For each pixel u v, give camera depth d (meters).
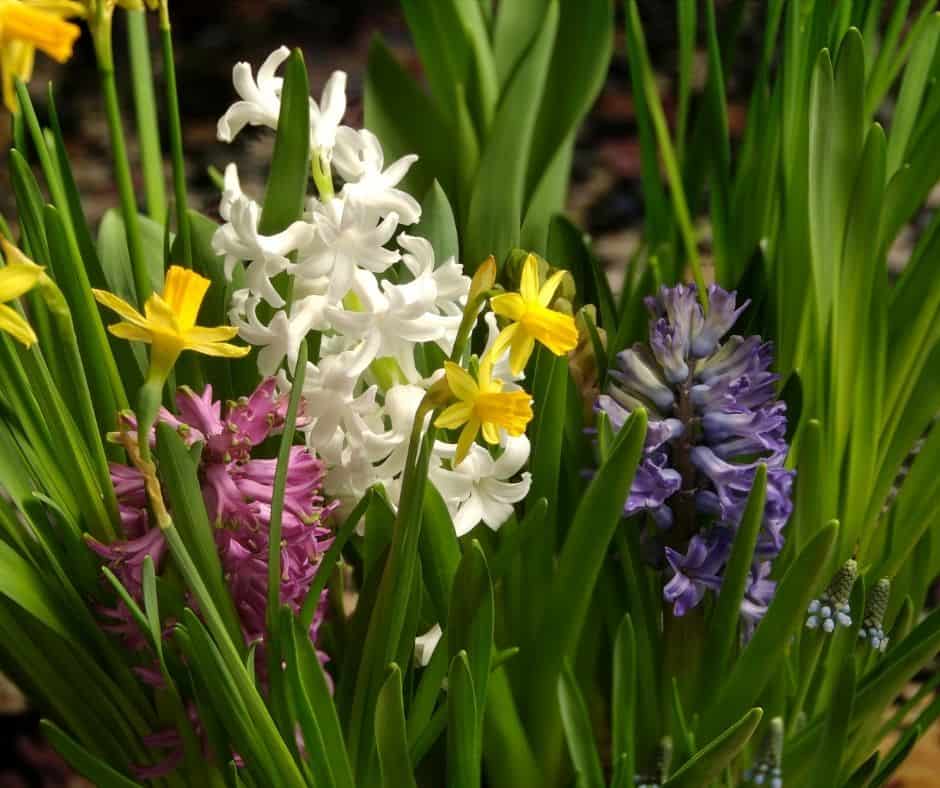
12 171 0.99
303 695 0.95
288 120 0.96
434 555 1.00
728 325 1.02
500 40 1.29
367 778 0.98
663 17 3.56
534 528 1.00
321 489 1.00
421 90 1.24
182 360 1.04
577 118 1.25
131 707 1.00
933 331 1.10
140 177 2.88
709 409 1.02
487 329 1.07
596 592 1.08
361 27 3.63
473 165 1.21
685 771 0.99
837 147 1.05
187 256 1.02
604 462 0.99
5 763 1.67
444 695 1.07
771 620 1.00
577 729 1.04
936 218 1.09
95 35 0.97
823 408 1.10
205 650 0.93
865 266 1.05
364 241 0.95
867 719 1.06
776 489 1.01
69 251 0.98
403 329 0.96
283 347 0.96
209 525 0.93
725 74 1.22
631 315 1.12
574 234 1.13
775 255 1.13
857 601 1.05
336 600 1.04
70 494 1.00
